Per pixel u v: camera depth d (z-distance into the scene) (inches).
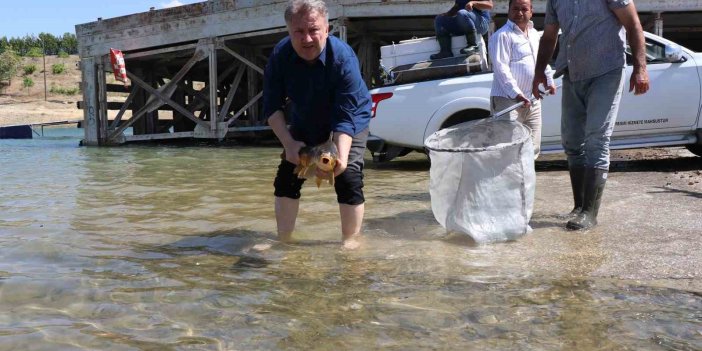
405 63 287.1
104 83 590.2
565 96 161.9
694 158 293.4
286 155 137.7
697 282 105.2
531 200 145.5
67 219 174.2
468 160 142.6
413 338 84.8
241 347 83.2
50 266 123.8
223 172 292.7
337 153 131.0
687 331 84.3
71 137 828.6
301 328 89.4
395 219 168.7
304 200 199.2
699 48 599.5
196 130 545.6
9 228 161.5
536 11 425.4
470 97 261.1
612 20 149.9
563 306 94.9
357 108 137.3
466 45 275.4
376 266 120.8
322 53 132.7
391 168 292.2
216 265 124.0
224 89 737.6
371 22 495.2
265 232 155.5
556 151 261.4
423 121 270.1
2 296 104.8
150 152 445.4
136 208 191.5
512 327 87.4
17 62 2748.5
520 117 177.8
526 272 113.7
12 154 437.7
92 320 93.8
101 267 123.0
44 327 91.0
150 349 83.0
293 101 140.9
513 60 176.7
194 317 94.5
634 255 123.0
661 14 433.1
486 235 138.6
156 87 654.5
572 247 131.7
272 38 556.1
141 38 560.4
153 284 111.1
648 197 188.5
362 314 94.3
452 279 110.5
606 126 150.6
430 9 443.2
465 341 83.4
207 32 527.5
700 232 140.6
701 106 253.4
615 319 89.0
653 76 253.1
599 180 150.2
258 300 101.7
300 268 120.7
